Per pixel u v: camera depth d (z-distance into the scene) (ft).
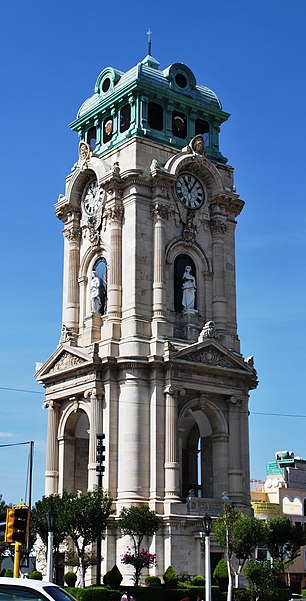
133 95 265.34
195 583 220.84
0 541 312.71
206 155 275.80
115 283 252.21
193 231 263.49
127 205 255.91
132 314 246.06
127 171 254.27
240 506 246.06
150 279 251.80
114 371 243.40
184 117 275.80
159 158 262.06
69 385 253.03
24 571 267.80
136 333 244.01
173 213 261.44
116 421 241.35
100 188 266.77
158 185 255.70
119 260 254.06
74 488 257.55
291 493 348.18
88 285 269.44
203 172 269.64
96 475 230.48
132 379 240.32
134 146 257.96
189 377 244.01
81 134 286.87
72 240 275.80
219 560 240.12
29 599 79.66
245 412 255.91
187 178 267.39
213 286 265.95
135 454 236.02
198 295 263.08
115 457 239.30
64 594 81.71
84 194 276.21
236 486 248.73
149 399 241.14
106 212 260.83
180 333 254.06
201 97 279.08
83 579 213.46
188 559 230.27
